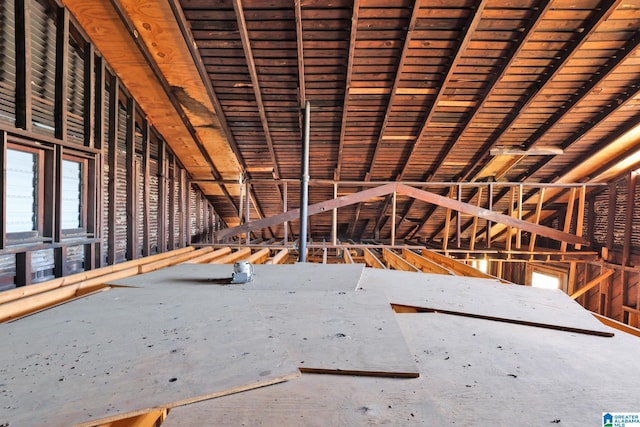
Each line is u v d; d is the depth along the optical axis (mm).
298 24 3041
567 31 3154
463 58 3465
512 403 954
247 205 5520
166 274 2602
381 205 6406
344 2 2932
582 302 5918
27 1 2672
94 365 1090
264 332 1377
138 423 1032
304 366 1115
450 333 1507
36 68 2883
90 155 3426
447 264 4031
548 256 5602
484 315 1722
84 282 2270
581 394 1009
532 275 7059
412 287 2273
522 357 1266
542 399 978
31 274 2793
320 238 7633
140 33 3227
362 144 4836
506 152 4781
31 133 2709
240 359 1136
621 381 1093
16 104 2672
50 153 2979
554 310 1809
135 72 3658
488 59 3477
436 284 2369
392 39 3275
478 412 906
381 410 907
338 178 5562
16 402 881
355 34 3137
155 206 4625
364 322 1533
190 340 1293
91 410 855
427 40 3281
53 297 2027
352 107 4109
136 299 1877
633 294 4988
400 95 3938
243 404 918
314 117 4281
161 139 4617
